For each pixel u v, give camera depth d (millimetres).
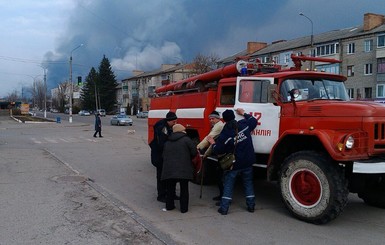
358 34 51000
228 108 7738
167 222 6137
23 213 6449
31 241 5168
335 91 7426
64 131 32031
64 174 10203
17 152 15438
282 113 6707
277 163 6727
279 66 8359
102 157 14352
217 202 7320
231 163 6449
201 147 7145
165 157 6664
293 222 6133
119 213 6461
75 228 5699
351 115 5855
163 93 11352
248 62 7852
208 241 5262
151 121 11711
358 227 5887
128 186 8977
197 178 9016
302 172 6062
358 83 51312
